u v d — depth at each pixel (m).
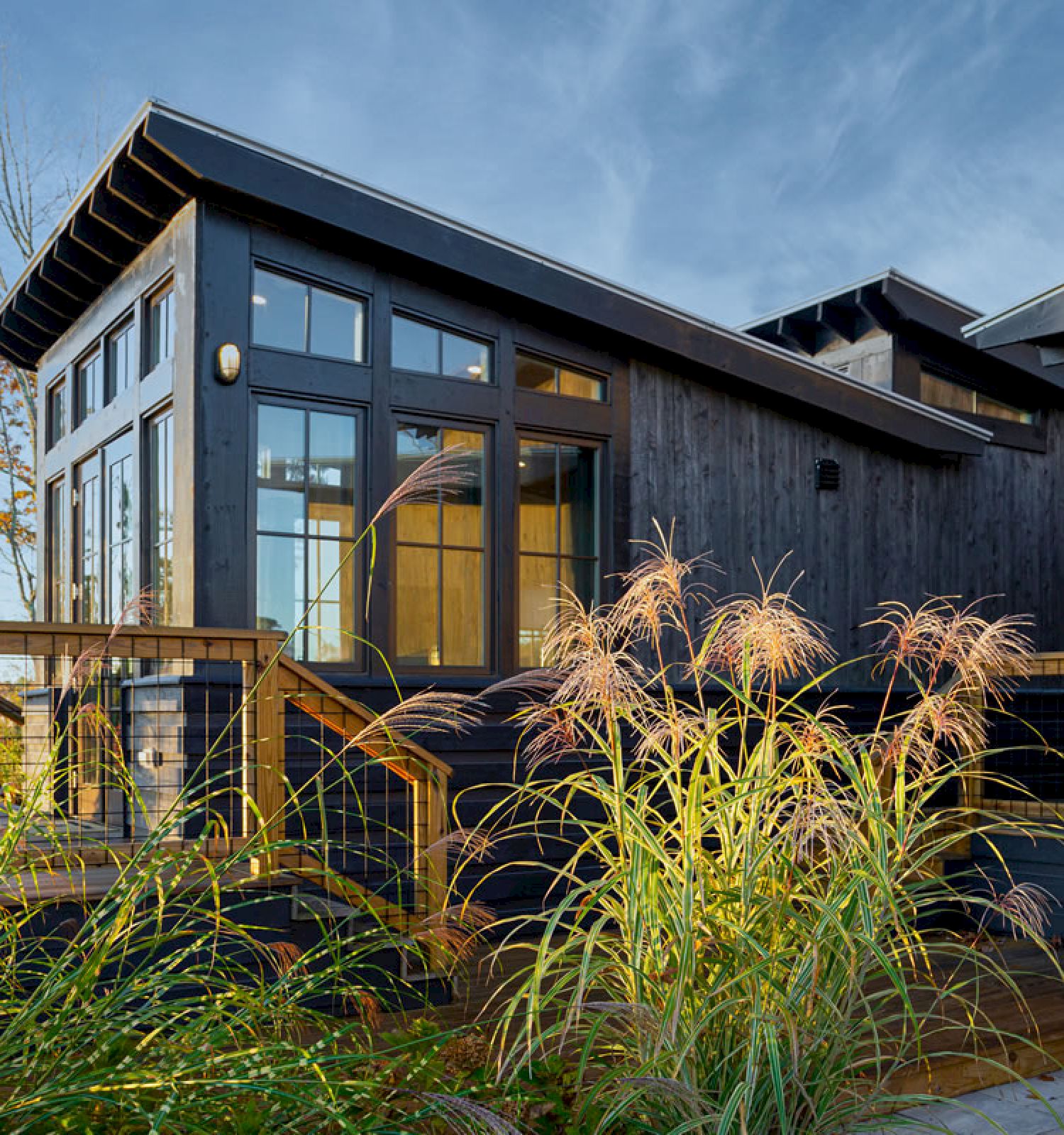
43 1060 2.11
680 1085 2.21
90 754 6.05
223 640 4.26
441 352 6.87
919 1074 3.48
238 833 5.25
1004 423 9.80
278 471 6.22
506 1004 4.31
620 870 2.64
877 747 2.99
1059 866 5.99
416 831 4.45
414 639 6.60
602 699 2.80
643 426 7.56
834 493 8.48
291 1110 2.12
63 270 7.39
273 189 6.00
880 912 2.54
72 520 7.95
